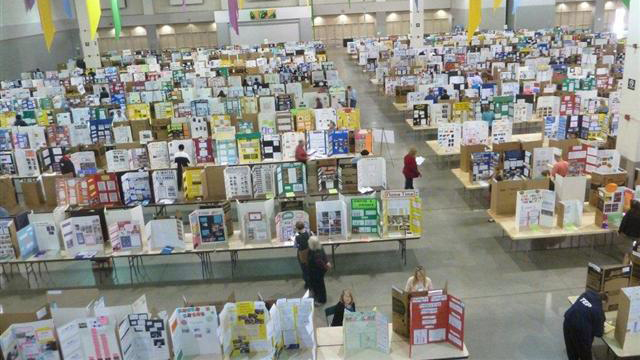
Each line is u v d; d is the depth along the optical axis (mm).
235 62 27266
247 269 8992
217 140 12125
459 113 14008
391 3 44750
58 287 8750
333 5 44812
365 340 5559
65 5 27281
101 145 13109
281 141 12250
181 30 43469
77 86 21812
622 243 9148
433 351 5445
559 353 6496
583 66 20828
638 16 9500
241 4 27578
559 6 44781
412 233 8484
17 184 13430
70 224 8367
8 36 28047
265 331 5402
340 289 8203
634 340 5574
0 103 18203
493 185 9203
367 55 29812
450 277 8352
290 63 25594
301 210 8484
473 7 13328
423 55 26312
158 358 5328
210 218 8359
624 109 10094
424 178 12773
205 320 5391
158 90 19609
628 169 10039
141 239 8453
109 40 43094
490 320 7211
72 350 5203
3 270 9258
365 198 8375
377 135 12195
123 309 5527
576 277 8156
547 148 10375
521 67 20516
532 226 8516
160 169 11273
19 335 5227
